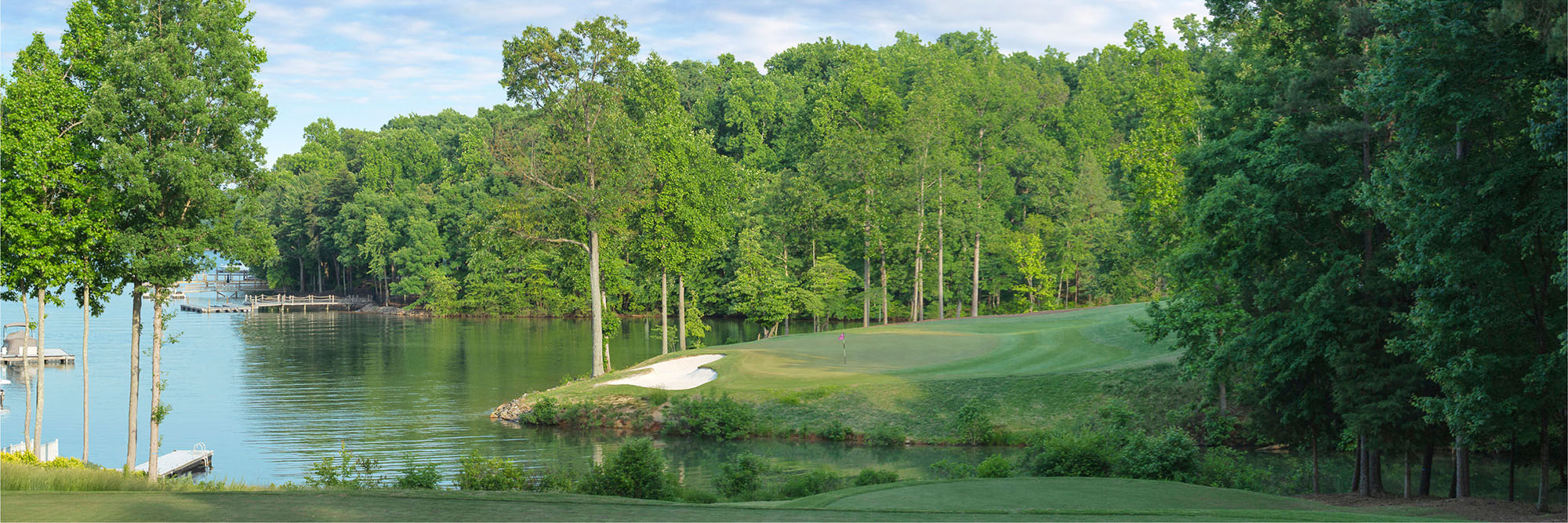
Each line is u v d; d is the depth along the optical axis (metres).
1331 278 24.83
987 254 89.94
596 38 49.31
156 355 30.34
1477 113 18.31
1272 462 32.72
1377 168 24.30
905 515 15.76
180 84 28.48
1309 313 25.39
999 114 95.00
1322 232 26.91
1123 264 83.38
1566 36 15.95
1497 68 18.38
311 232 136.75
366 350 72.44
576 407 41.25
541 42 48.47
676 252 57.72
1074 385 38.47
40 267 27.14
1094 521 15.40
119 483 17.64
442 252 117.06
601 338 52.56
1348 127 24.59
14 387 55.31
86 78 28.95
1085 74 120.88
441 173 141.75
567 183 51.75
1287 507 19.14
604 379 46.88
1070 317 59.81
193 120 29.05
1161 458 25.16
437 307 109.25
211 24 29.88
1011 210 96.50
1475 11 18.48
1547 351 20.33
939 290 77.25
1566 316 20.28
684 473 31.56
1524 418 21.22
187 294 150.12
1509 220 19.30
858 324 91.06
